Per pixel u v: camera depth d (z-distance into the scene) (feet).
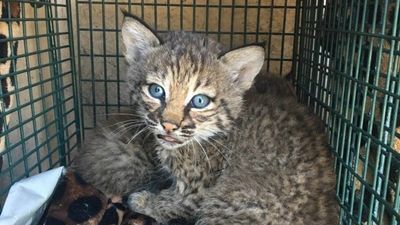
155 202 0.82
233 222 0.74
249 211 0.73
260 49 0.78
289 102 0.86
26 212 0.71
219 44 0.86
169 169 0.82
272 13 1.11
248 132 0.79
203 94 0.77
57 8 1.05
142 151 0.89
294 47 1.10
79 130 1.11
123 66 1.14
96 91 1.17
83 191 0.81
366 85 0.62
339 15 0.78
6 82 0.76
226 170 0.78
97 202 0.80
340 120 0.74
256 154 0.77
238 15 1.14
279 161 0.75
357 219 0.66
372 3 0.65
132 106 0.86
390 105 0.57
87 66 1.15
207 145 0.79
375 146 0.63
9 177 0.87
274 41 1.16
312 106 0.95
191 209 0.80
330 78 0.81
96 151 0.89
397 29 0.57
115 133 0.90
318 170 0.75
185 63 0.77
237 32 1.13
